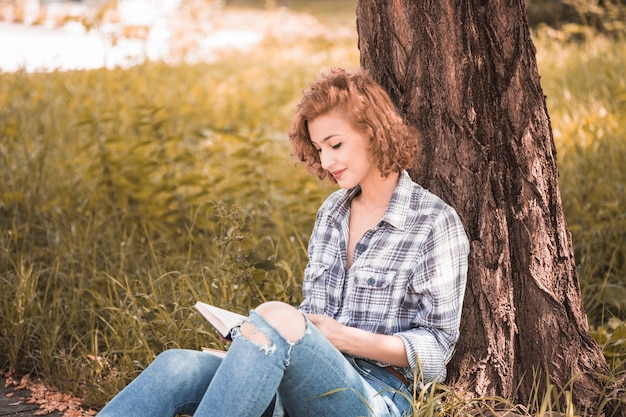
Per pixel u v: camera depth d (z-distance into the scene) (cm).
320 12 2642
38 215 489
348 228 275
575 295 290
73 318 388
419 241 261
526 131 282
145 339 342
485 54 281
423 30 284
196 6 1195
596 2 1087
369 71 297
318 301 274
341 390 239
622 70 759
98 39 1121
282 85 941
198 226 468
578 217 464
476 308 280
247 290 350
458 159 283
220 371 231
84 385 342
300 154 274
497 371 280
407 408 257
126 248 444
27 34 1130
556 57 875
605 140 570
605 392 279
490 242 280
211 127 686
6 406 337
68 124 661
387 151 257
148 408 244
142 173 507
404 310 263
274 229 470
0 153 561
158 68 941
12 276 408
